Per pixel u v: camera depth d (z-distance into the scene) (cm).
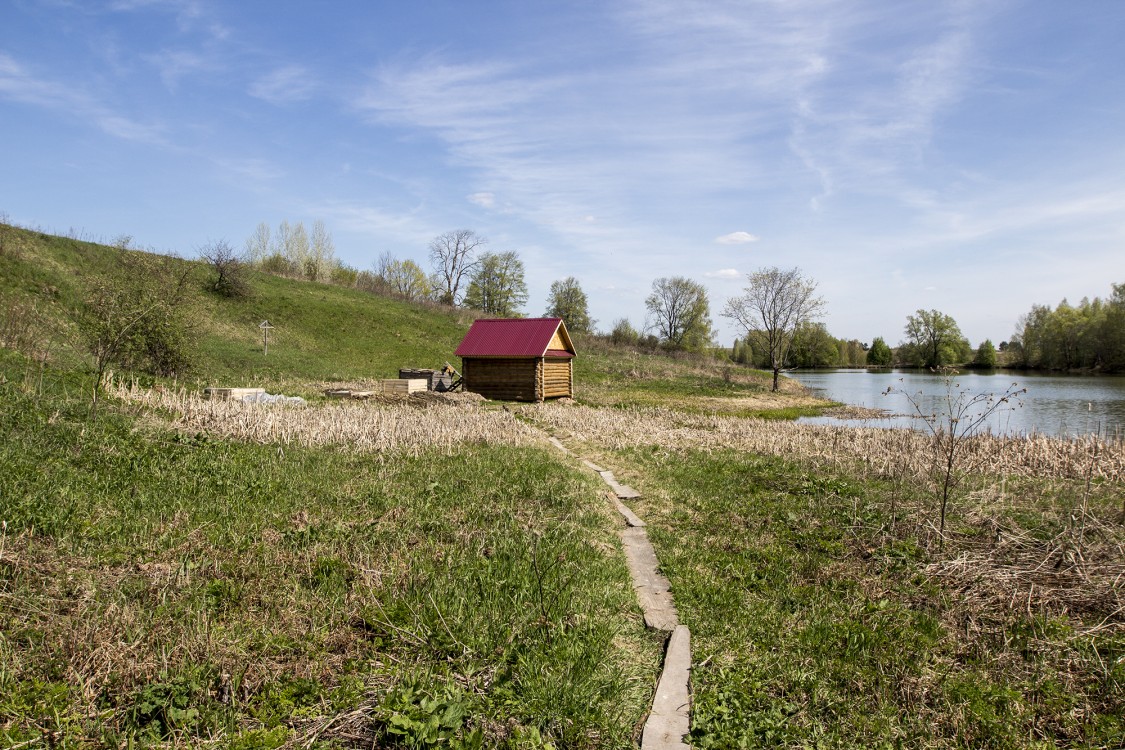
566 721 394
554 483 982
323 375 3177
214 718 359
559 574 611
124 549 561
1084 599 599
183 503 706
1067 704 450
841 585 661
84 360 1766
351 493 825
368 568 579
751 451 1532
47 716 344
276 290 4550
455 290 8162
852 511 923
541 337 2842
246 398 1720
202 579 520
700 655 505
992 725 419
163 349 2105
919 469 1233
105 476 762
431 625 486
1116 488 1166
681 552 757
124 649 403
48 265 2970
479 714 386
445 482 931
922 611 601
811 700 451
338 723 370
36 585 477
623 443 1594
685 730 407
